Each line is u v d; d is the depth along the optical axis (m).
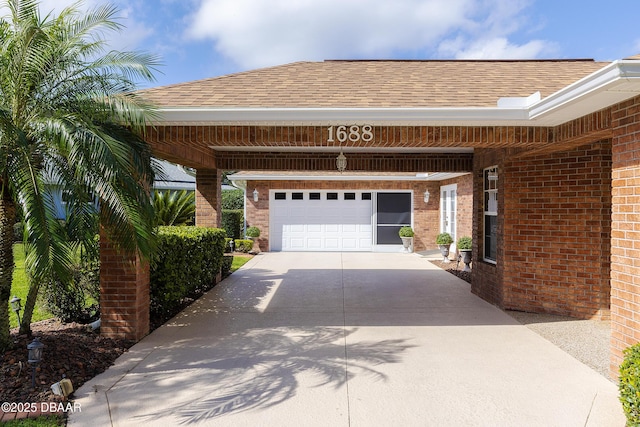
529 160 7.72
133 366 5.17
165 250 7.02
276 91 6.63
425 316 7.57
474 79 7.47
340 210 17.89
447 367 5.13
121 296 6.09
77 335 6.02
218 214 10.96
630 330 4.40
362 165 10.84
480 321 7.22
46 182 4.71
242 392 4.45
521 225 7.84
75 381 4.63
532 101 5.42
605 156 7.04
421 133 6.13
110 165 4.45
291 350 5.76
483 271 8.98
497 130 6.14
